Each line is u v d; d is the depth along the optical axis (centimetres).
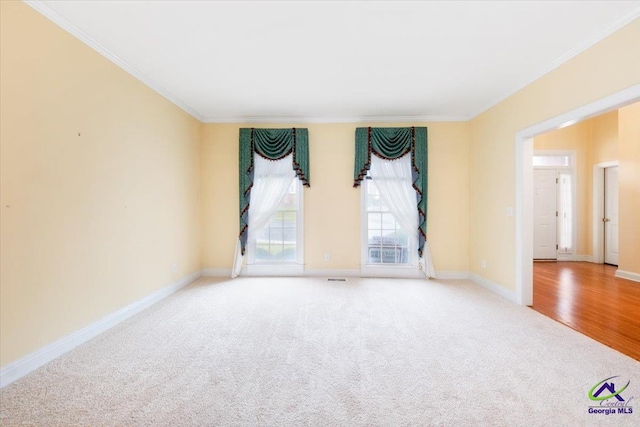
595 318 301
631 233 455
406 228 455
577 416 162
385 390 185
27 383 190
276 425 155
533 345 244
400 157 451
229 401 174
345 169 466
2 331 188
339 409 167
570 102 269
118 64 283
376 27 233
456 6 208
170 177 378
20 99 198
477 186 431
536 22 226
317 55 277
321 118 464
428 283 432
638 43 212
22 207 200
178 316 305
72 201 237
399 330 272
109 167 275
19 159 198
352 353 230
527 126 326
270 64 295
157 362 217
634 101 222
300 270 471
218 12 215
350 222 467
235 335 262
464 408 168
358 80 331
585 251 617
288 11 214
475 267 438
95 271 260
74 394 180
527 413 164
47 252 216
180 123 401
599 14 217
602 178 597
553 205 620
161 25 232
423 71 308
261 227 465
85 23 229
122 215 293
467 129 455
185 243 418
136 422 157
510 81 332
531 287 339
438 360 220
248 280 446
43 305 213
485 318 301
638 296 373
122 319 293
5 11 188
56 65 222
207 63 293
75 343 238
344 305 339
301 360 220
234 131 469
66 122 231
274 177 464
